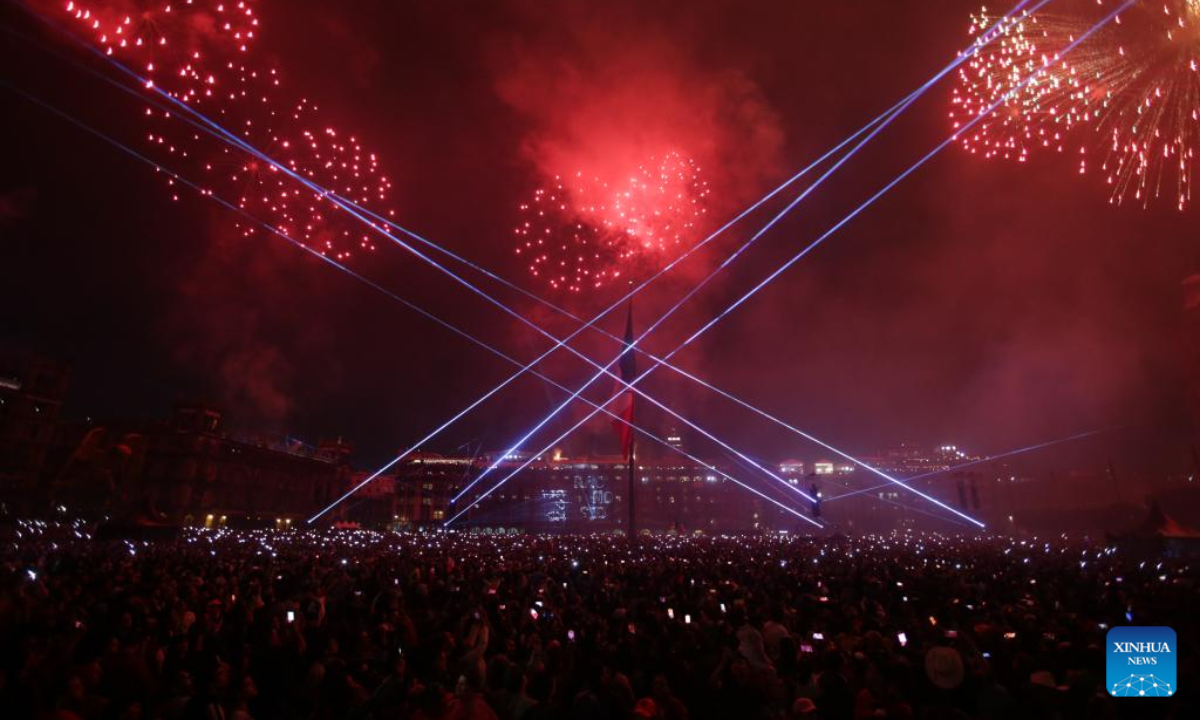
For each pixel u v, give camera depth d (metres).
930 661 7.47
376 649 9.80
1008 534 96.44
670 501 135.88
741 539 64.38
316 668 8.30
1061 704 6.96
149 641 9.08
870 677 7.90
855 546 45.50
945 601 13.23
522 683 7.37
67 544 31.70
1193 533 33.72
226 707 7.11
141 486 81.88
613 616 11.41
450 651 9.13
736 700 7.06
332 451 131.38
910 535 106.50
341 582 16.78
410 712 6.76
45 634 9.69
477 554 30.81
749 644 9.33
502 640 10.00
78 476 66.06
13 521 56.66
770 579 18.48
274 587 16.17
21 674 6.76
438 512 126.44
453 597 15.05
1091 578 18.31
